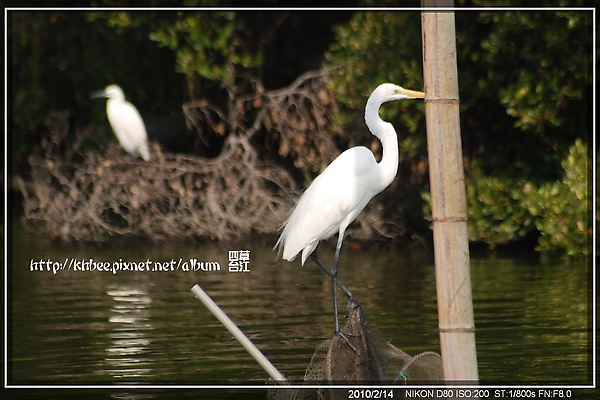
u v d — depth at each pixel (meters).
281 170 16.67
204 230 16.53
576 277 12.69
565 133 15.52
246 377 7.91
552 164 15.62
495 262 14.49
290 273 13.76
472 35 15.27
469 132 16.27
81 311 11.01
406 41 15.76
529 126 15.09
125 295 12.05
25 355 8.84
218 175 16.44
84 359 8.66
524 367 8.05
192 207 16.55
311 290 12.18
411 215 16.67
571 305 10.63
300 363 8.23
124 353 8.88
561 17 14.48
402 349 8.52
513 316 10.09
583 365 8.08
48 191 16.97
